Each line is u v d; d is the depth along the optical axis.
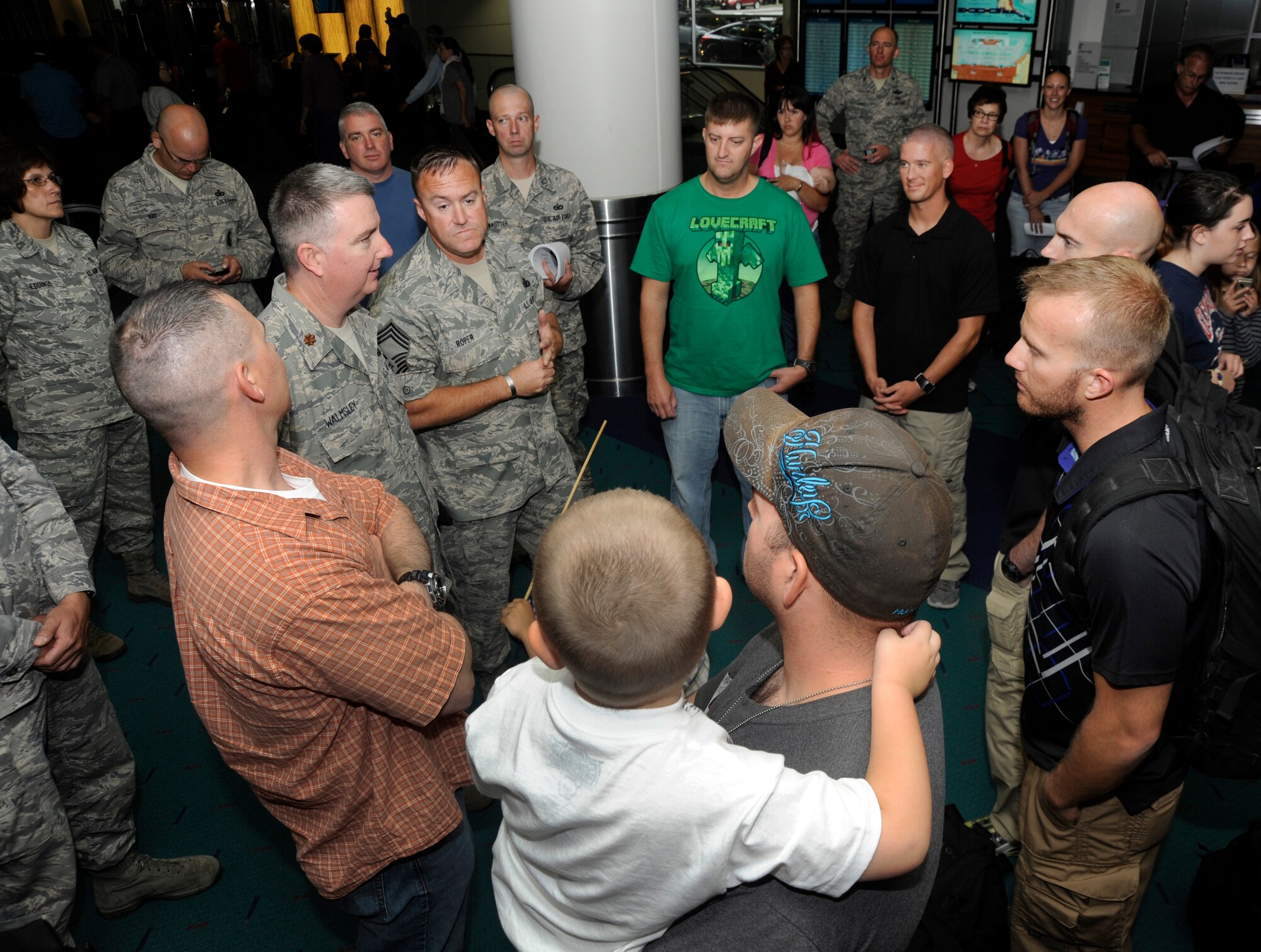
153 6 18.38
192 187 3.75
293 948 2.16
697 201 2.90
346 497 1.65
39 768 1.68
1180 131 5.50
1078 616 1.44
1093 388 1.41
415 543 1.70
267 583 1.21
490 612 2.66
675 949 0.87
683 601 0.79
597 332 4.91
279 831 2.50
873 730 0.86
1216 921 1.94
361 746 1.39
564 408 3.82
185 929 2.21
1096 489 1.34
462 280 2.40
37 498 1.78
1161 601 1.27
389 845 1.46
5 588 1.67
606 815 0.81
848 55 8.17
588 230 3.71
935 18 7.57
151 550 3.51
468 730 0.98
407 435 2.27
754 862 0.80
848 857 0.78
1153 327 1.36
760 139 2.85
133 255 3.74
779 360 3.05
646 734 0.82
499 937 2.17
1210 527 1.29
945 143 2.76
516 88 3.53
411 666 1.32
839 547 0.84
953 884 1.86
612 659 0.78
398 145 12.34
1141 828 1.55
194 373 1.23
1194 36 7.28
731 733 0.99
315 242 1.94
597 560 0.80
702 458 3.14
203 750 2.80
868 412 0.90
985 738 2.69
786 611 0.94
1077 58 7.52
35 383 2.98
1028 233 5.29
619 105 4.41
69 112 9.41
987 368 5.24
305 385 2.03
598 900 0.87
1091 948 1.67
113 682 3.10
